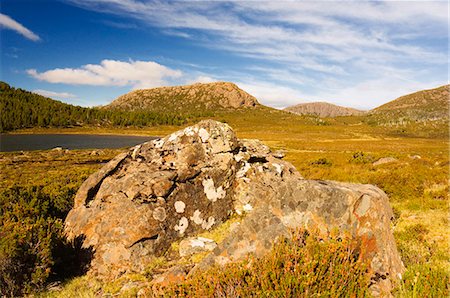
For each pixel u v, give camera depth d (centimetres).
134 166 1047
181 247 823
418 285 422
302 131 15625
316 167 2355
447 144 8069
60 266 780
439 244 754
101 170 1020
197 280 405
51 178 2636
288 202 545
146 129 18662
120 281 699
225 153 1108
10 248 637
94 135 14850
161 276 638
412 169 1842
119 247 789
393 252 520
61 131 16338
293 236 457
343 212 512
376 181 1477
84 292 644
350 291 368
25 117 17000
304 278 357
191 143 1070
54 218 962
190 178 990
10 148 8225
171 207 898
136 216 825
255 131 16012
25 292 642
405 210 1113
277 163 1308
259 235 510
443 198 1241
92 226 860
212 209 1013
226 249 523
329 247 414
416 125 18612
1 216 811
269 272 377
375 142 8975
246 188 1128
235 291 371
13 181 2669
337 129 16588
